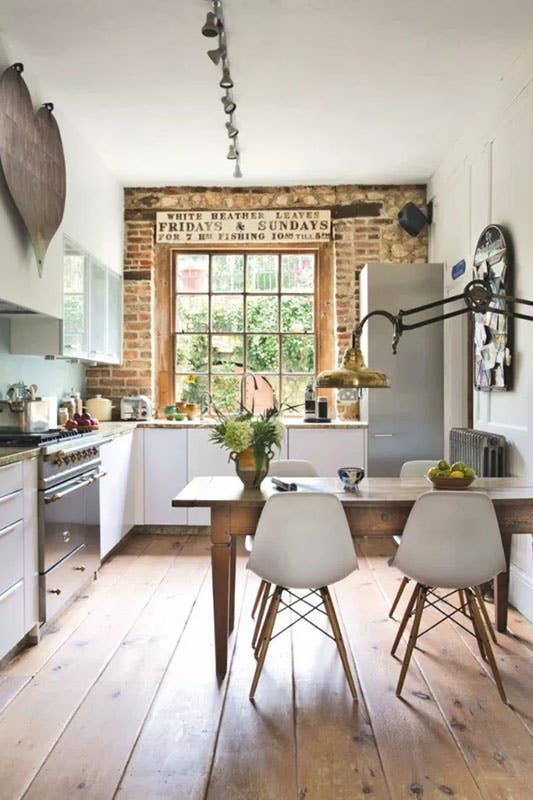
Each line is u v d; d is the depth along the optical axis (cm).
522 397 337
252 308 571
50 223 359
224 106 386
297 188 559
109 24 309
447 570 249
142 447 512
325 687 257
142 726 227
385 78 365
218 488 299
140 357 561
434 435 511
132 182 547
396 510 273
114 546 450
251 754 209
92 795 189
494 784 194
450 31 317
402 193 556
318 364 569
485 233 387
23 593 287
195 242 562
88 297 452
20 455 280
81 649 294
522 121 340
